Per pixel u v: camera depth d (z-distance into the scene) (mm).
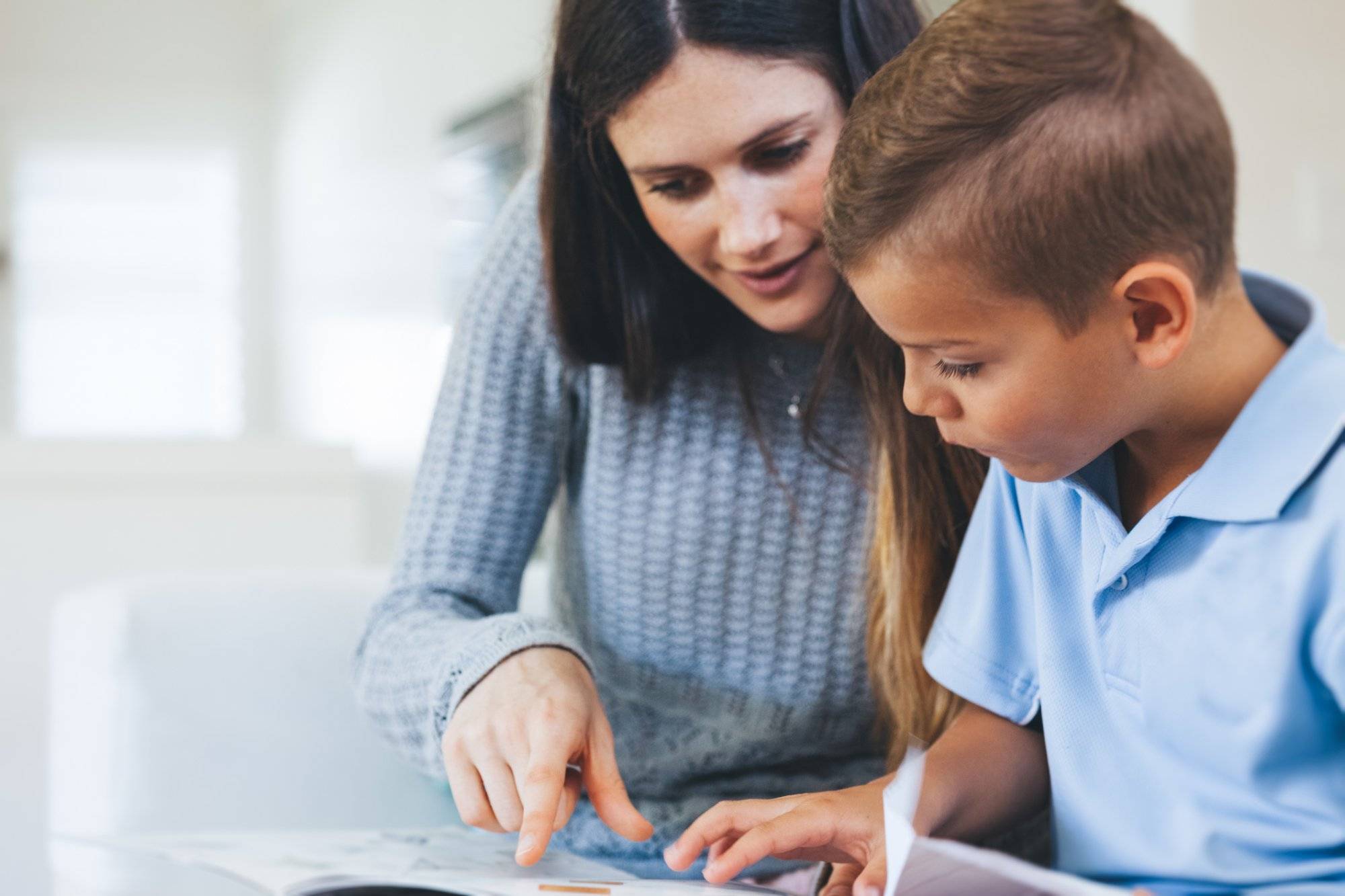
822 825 782
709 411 1038
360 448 4988
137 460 1952
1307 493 688
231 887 906
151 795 1183
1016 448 711
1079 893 561
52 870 976
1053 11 666
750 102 823
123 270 6020
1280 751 702
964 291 674
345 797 1245
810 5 832
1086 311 666
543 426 1101
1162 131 645
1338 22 1855
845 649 1035
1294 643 685
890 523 953
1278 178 1842
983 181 659
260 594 1257
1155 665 747
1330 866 686
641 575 1069
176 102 6062
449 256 4047
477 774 849
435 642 962
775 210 853
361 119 4852
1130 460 788
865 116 706
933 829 802
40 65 5879
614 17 835
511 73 3480
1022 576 868
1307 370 701
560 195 969
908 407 739
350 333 5066
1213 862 727
